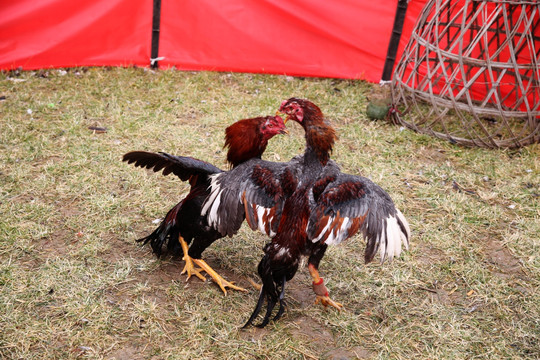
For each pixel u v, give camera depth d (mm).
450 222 4395
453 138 5652
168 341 3113
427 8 5699
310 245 3072
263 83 6797
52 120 5492
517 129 6105
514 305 3555
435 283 3736
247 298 3520
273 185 3061
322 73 6969
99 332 3115
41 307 3256
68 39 6551
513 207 4641
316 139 3053
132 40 6820
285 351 3100
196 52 6922
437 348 3180
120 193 4477
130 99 6125
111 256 3777
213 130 5633
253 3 6719
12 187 4391
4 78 6277
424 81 6188
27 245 3770
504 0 5133
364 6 6633
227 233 3082
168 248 3820
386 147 5539
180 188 4629
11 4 6246
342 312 3426
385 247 2971
